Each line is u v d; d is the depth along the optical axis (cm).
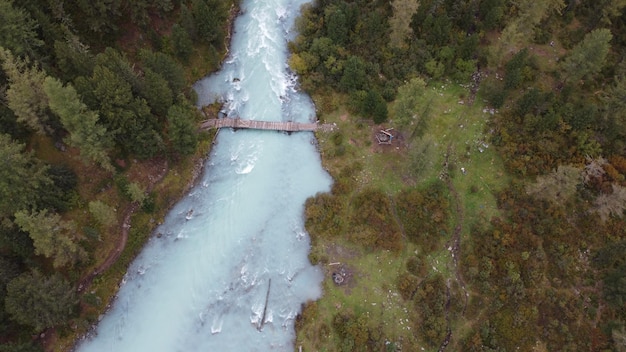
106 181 6456
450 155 7150
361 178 7006
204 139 7294
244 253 6556
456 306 5988
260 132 7512
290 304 6169
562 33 8125
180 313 6131
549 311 5947
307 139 7456
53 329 5809
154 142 6469
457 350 5784
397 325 5953
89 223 6238
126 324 6034
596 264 6203
